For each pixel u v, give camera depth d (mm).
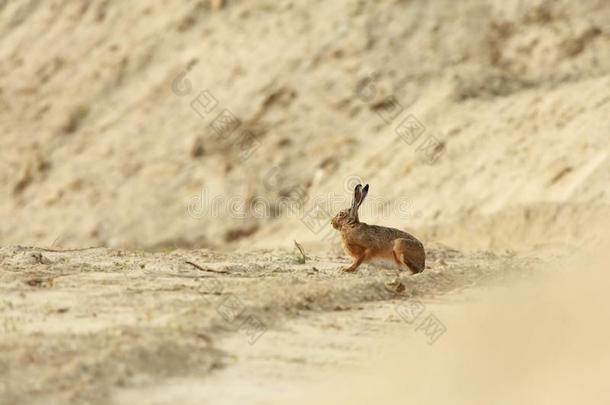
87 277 57781
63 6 172625
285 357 40000
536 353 36938
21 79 163250
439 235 112562
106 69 158875
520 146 120562
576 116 121500
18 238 140000
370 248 62688
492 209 112188
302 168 134875
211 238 130750
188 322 43875
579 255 78000
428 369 36938
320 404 33562
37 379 34062
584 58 138875
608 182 107812
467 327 42688
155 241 132500
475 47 143000
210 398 34094
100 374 35219
